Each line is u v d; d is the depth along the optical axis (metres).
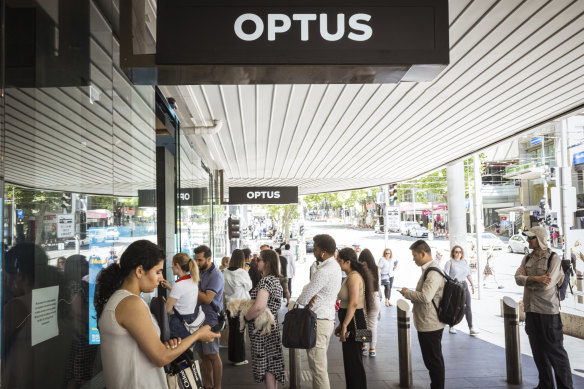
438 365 5.84
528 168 46.66
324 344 5.36
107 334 2.63
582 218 20.44
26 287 2.45
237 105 7.87
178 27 3.06
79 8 3.03
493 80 6.79
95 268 3.24
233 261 8.19
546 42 5.49
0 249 2.21
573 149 36.31
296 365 6.79
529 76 6.66
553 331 6.16
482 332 10.70
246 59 3.07
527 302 6.33
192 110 8.09
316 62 3.10
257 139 10.70
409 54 3.13
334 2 3.12
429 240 57.62
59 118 2.80
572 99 7.87
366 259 8.25
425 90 7.23
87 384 3.07
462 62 6.08
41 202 2.61
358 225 93.75
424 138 10.73
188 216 8.47
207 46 3.06
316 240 5.53
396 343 9.80
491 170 62.31
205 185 11.60
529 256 6.46
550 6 4.65
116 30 3.65
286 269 17.08
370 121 9.11
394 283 24.25
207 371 6.38
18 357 2.37
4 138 2.27
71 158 2.92
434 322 5.84
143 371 2.64
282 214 54.25
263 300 5.61
